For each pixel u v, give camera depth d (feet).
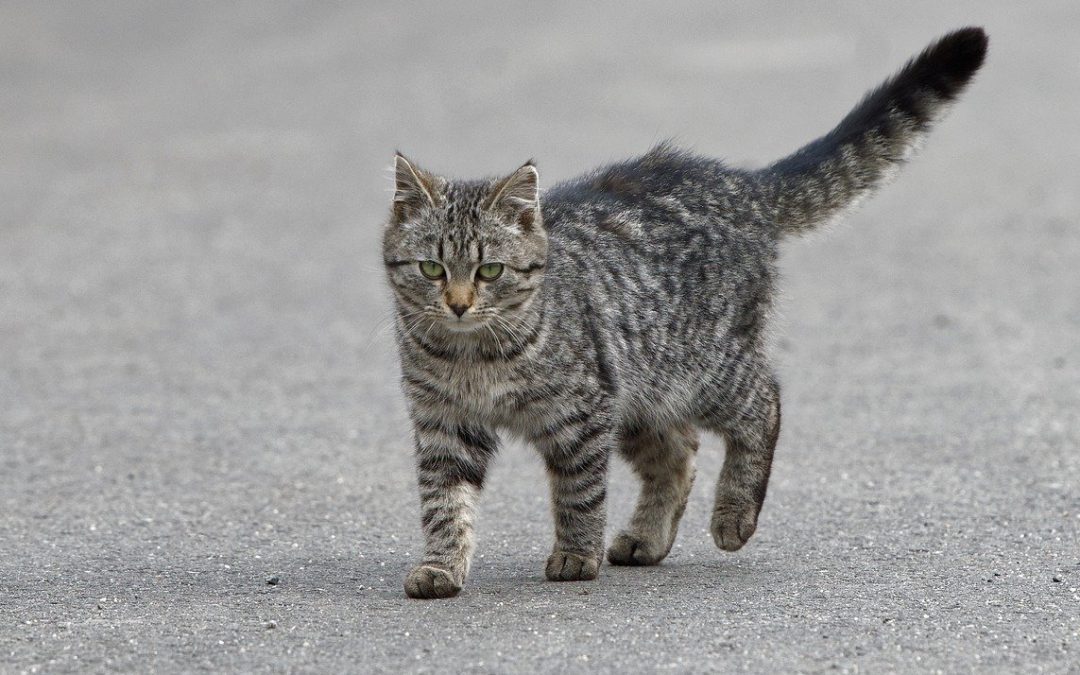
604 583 43.32
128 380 73.92
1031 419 63.10
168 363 77.20
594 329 44.45
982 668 34.27
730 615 38.45
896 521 49.60
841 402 67.67
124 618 38.58
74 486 56.24
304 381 73.72
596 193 48.24
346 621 38.11
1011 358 74.18
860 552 46.06
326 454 61.00
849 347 77.87
